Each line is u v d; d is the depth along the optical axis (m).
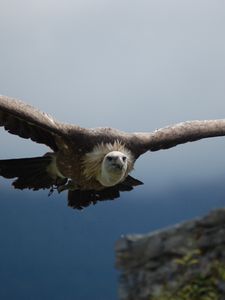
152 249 17.58
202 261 16.62
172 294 16.53
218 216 16.92
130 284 17.75
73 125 14.02
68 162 14.10
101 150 14.05
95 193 14.62
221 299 15.92
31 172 14.34
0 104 13.25
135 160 14.38
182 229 17.36
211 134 14.98
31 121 13.47
